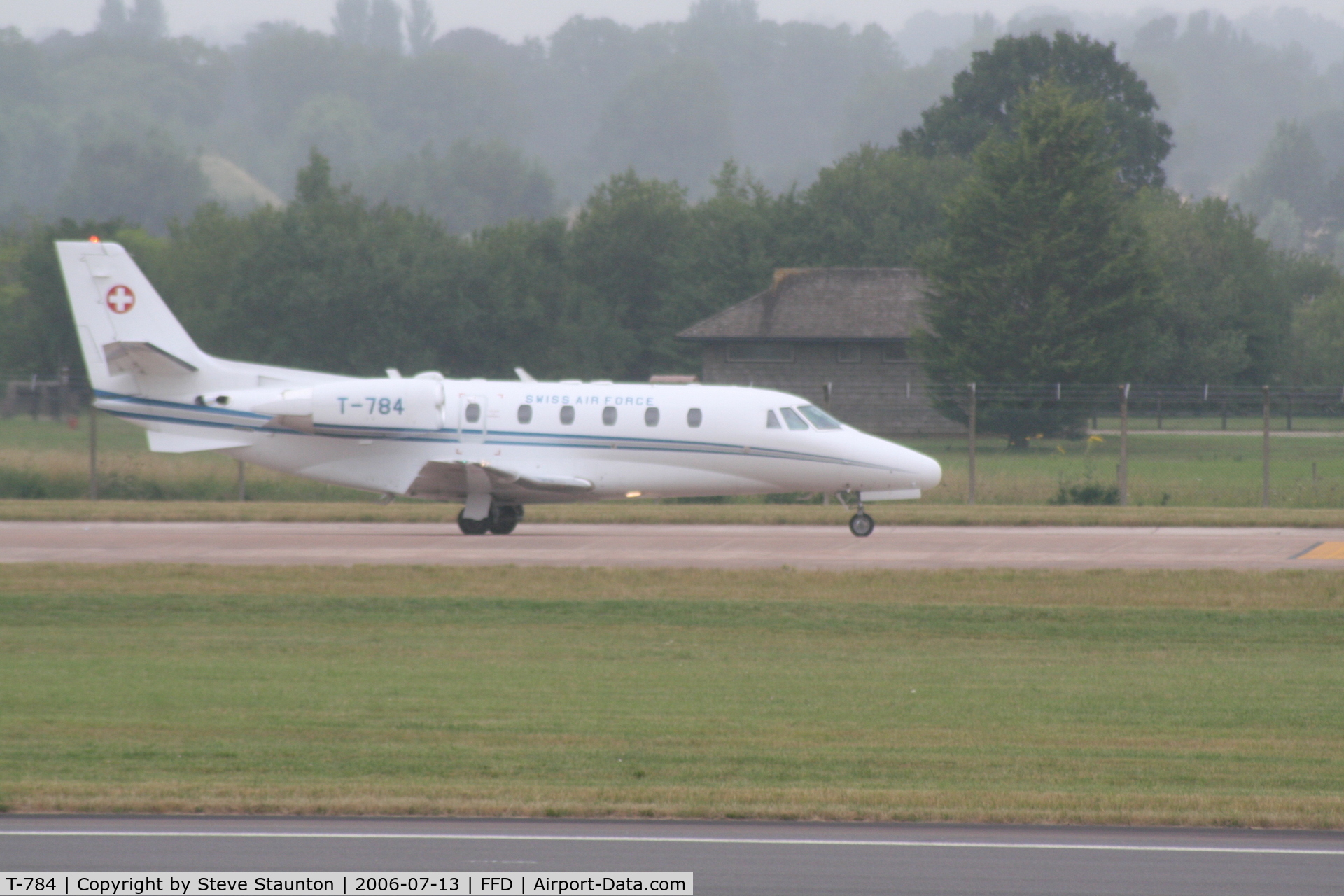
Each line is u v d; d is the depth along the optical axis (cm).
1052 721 5503
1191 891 3500
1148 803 4231
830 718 5541
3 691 5919
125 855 3741
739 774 4650
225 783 4453
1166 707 5775
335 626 7681
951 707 5759
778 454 11744
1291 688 6188
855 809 4147
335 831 3956
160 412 12044
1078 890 3503
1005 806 4191
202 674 6344
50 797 4175
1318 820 4056
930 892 3484
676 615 7969
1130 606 8256
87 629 7588
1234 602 8369
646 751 4947
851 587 8762
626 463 11762
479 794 4272
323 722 5369
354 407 11731
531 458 11731
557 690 6047
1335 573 9162
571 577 9056
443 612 8031
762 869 3650
